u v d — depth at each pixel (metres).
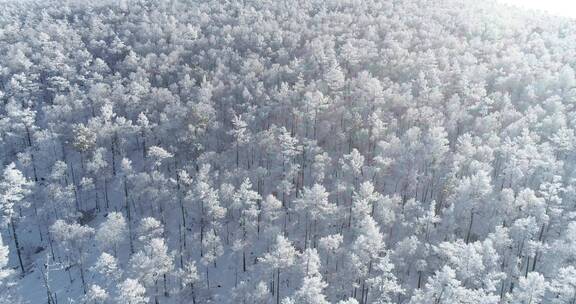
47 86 142.12
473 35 163.12
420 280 68.69
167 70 135.50
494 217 70.38
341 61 135.25
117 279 69.62
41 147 104.44
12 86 125.25
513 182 79.75
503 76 125.00
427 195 91.12
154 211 91.44
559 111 99.44
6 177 71.19
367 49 138.00
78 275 80.56
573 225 57.91
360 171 85.69
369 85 109.00
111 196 101.69
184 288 72.44
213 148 103.56
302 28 162.38
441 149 85.12
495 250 57.53
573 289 45.59
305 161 97.94
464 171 86.69
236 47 153.50
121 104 119.94
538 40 152.38
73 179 103.19
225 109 115.50
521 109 109.88
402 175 86.56
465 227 74.81
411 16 180.38
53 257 85.50
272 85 124.06
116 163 108.25
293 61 131.12
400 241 71.06
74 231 76.50
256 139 98.94
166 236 86.50
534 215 67.19
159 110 116.62
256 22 169.12
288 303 54.00
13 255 86.75
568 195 70.50
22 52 146.12
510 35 162.75
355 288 68.44
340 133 100.19
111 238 74.12
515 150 84.00
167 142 106.00
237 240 74.81
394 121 100.69
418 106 110.94
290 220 87.50
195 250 82.44
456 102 107.31
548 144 85.94
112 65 155.75
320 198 73.62
